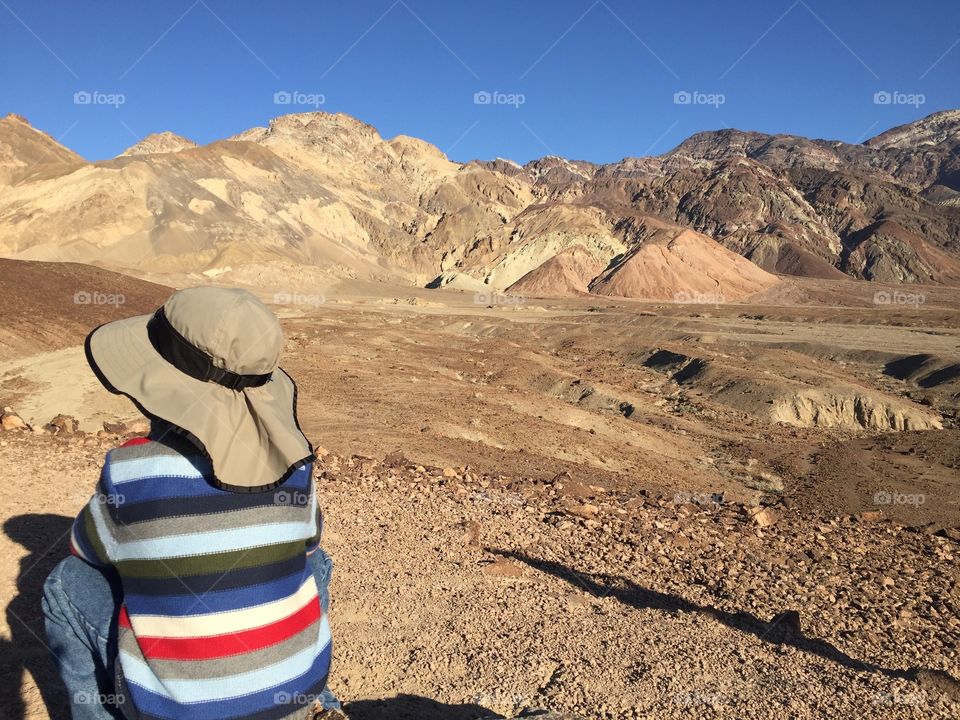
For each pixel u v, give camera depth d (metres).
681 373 49.84
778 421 39.66
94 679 2.14
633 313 97.19
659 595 7.82
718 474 27.14
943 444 33.62
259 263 147.38
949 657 7.58
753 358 53.97
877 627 8.45
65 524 5.73
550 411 30.02
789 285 193.38
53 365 24.89
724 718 4.57
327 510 8.58
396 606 5.72
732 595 8.52
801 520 16.34
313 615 2.18
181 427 1.95
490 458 20.00
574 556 8.81
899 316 89.69
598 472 21.42
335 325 64.12
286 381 2.36
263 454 2.04
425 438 21.38
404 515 8.89
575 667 4.98
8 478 7.01
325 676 2.25
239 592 1.98
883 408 39.78
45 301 34.59
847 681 5.58
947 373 48.69
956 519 22.52
